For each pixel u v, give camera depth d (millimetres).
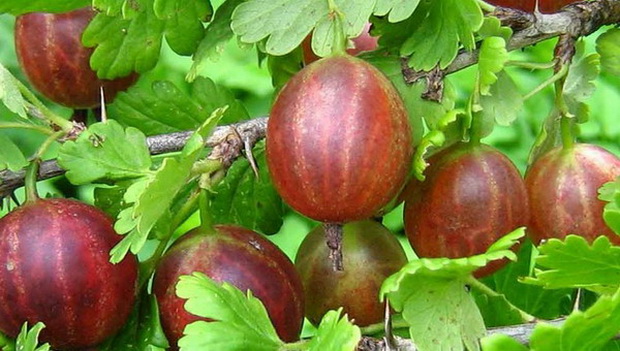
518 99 227
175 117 260
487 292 203
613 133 482
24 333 208
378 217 236
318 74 208
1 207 229
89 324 213
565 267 193
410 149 209
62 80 255
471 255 221
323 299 233
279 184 209
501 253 197
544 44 466
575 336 179
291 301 218
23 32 255
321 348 193
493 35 226
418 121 226
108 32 241
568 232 230
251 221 260
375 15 221
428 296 201
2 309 212
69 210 215
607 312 177
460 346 200
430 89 227
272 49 221
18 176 229
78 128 232
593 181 229
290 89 209
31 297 210
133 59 244
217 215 258
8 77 224
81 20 253
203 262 215
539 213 233
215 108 262
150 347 216
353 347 188
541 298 259
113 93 260
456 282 203
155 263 222
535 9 232
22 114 220
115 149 225
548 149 246
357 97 205
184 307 203
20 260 210
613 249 191
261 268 216
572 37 233
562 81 234
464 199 219
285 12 223
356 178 203
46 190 418
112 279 213
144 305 221
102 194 240
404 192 227
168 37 242
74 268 210
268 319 207
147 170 225
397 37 230
